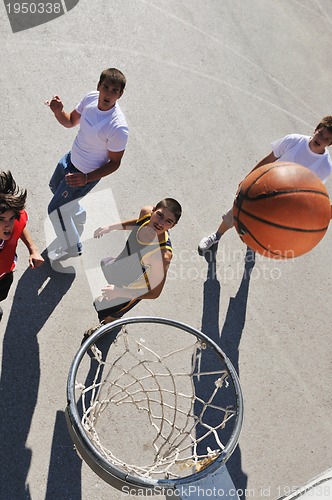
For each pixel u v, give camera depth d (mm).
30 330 5113
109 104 4445
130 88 6520
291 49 7410
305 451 5160
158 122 6410
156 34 6965
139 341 5258
